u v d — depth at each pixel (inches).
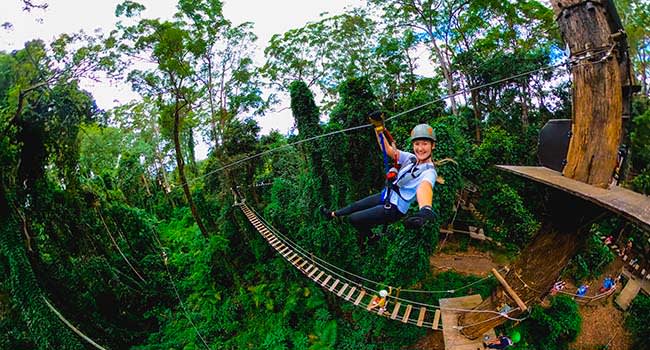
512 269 284.0
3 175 525.7
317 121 594.6
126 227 859.4
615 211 156.2
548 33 1094.4
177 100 740.7
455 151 563.5
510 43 1130.0
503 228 691.4
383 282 556.4
